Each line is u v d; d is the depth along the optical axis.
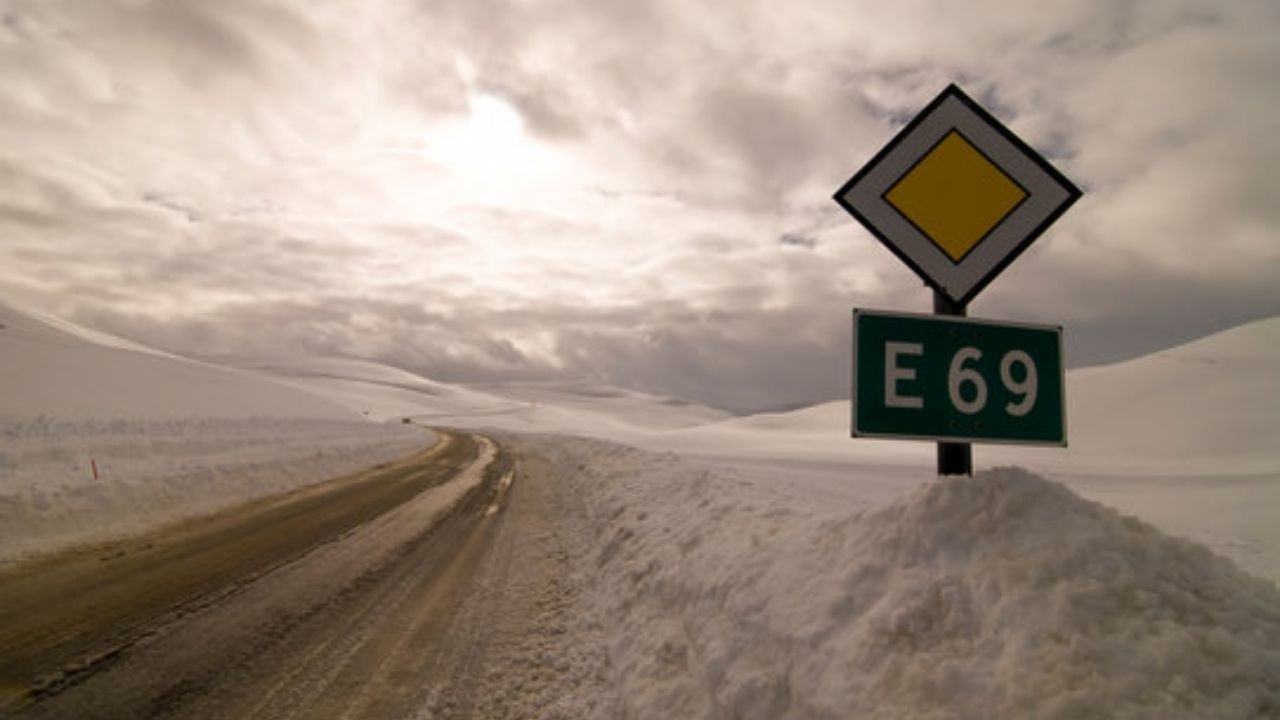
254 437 17.12
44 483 8.87
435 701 3.75
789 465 24.08
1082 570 1.94
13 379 15.16
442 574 6.65
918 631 2.14
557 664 4.26
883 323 2.07
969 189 2.11
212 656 4.35
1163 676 1.57
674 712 3.06
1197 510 13.01
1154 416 55.38
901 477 19.44
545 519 10.33
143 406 17.00
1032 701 1.65
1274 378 59.00
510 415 117.75
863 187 2.15
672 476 10.09
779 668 2.62
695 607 3.86
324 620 5.13
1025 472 2.43
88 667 4.13
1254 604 1.79
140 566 6.58
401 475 16.67
